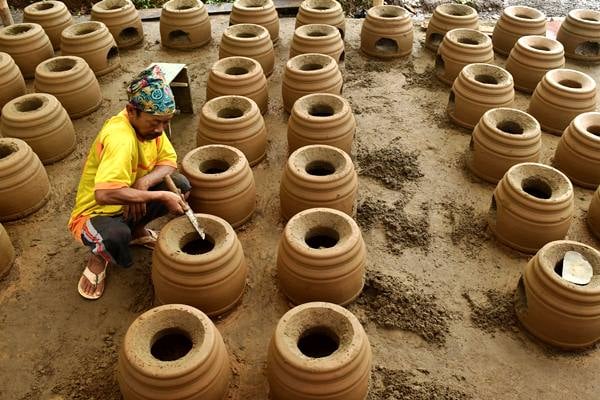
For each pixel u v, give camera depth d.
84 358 2.62
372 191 3.68
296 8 6.29
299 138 3.61
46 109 3.79
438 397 2.45
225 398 2.33
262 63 4.78
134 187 2.69
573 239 3.36
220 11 6.22
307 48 4.64
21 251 3.22
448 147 4.11
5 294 2.95
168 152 2.85
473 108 4.14
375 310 2.85
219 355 2.21
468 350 2.67
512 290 2.98
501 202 3.15
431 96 4.74
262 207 3.53
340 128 3.57
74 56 4.66
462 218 3.47
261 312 2.83
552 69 4.63
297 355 2.09
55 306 2.88
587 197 3.67
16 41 4.75
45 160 3.88
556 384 2.53
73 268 3.11
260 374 2.54
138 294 2.94
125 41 5.43
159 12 6.19
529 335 2.74
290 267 2.64
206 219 2.76
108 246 2.67
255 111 3.68
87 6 6.85
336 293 2.66
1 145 3.41
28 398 2.45
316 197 3.04
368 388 2.43
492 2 6.77
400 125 4.36
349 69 5.16
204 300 2.61
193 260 2.52
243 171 3.19
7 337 2.72
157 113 2.42
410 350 2.67
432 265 3.13
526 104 4.66
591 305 2.49
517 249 3.19
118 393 2.46
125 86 4.85
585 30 5.09
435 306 2.88
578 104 4.08
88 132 4.27
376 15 5.21
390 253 3.21
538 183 3.21
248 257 3.17
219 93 4.05
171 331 2.29
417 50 5.52
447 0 6.72
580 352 2.67
